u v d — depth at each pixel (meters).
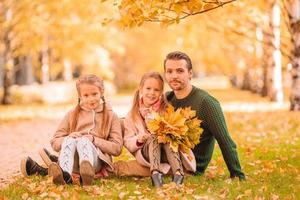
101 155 6.73
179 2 7.29
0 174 8.26
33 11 27.81
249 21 20.56
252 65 29.30
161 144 6.53
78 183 6.52
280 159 8.55
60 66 41.53
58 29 29.33
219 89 51.84
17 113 23.84
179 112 6.40
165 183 6.43
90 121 6.98
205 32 28.31
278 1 19.11
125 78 62.31
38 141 12.91
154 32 43.97
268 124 14.29
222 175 7.12
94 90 6.94
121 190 6.28
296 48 18.73
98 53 38.41
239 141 10.98
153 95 6.75
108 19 8.59
